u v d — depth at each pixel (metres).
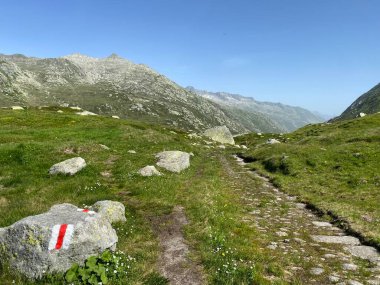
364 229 17.86
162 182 25.88
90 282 10.66
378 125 78.56
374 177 31.11
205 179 30.83
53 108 122.94
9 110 92.69
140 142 52.28
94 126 65.12
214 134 115.56
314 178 33.47
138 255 13.15
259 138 132.25
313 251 15.39
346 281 12.13
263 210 22.70
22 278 10.59
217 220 17.61
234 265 12.20
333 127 93.81
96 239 11.92
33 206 18.03
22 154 31.59
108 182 25.91
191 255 13.23
